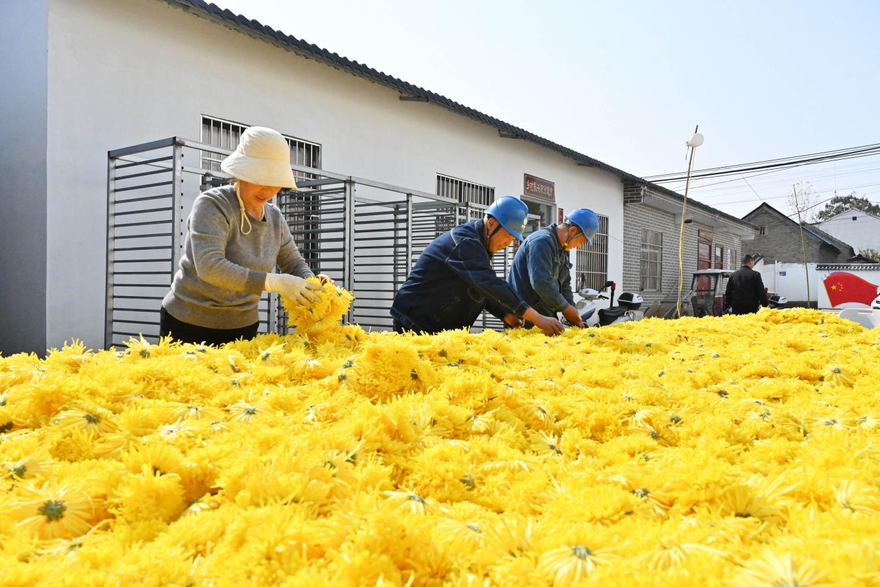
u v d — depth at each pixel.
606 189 16.42
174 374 1.44
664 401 1.63
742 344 3.06
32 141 5.73
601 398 1.62
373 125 9.25
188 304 2.92
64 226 5.75
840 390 1.98
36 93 5.70
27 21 5.77
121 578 0.67
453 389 1.51
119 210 6.16
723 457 1.14
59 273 5.73
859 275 16.23
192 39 6.78
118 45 6.12
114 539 0.79
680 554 0.69
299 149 8.20
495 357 2.07
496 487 1.04
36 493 0.88
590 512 0.86
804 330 3.75
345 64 7.93
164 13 6.50
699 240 23.48
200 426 1.13
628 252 17.81
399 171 9.78
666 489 0.96
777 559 0.61
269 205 3.07
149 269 6.44
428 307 4.02
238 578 0.67
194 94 6.82
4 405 1.20
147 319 6.45
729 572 0.63
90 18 5.89
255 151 2.64
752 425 1.40
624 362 2.41
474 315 4.28
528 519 0.87
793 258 43.22
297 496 0.82
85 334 5.93
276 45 7.28
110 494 0.90
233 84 7.24
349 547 0.70
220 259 2.57
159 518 0.85
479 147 11.66
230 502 0.85
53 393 1.21
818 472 0.93
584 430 1.42
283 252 3.15
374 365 1.57
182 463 0.95
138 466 0.95
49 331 5.67
